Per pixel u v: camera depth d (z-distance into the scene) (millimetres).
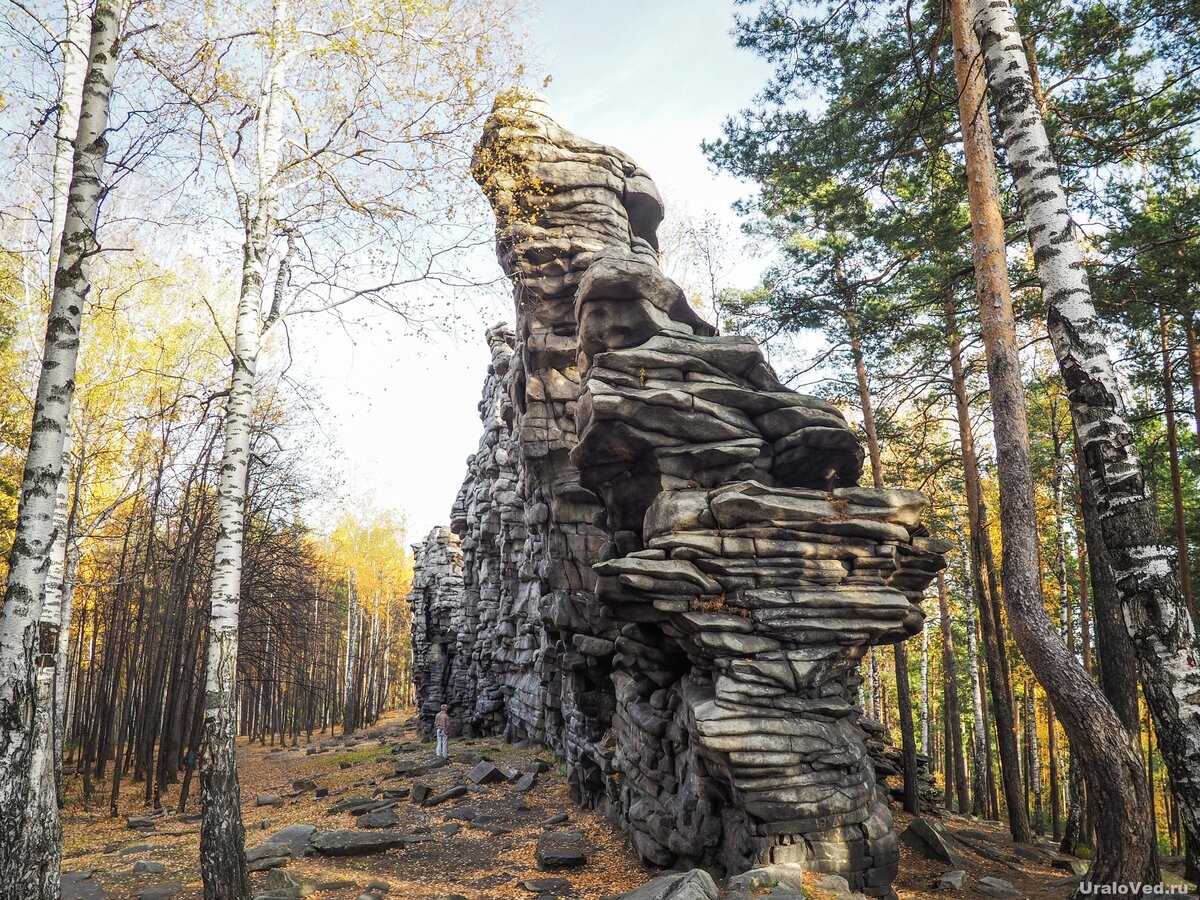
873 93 13008
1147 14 12844
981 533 17750
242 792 25922
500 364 34500
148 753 24781
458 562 45000
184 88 11820
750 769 10812
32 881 7223
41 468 7527
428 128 12461
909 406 26828
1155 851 11242
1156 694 6980
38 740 8883
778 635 11648
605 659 18594
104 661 28797
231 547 10992
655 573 11914
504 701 34000
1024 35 13727
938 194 15484
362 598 56375
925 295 17125
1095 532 14289
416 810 18594
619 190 20484
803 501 12336
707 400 13586
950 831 15719
